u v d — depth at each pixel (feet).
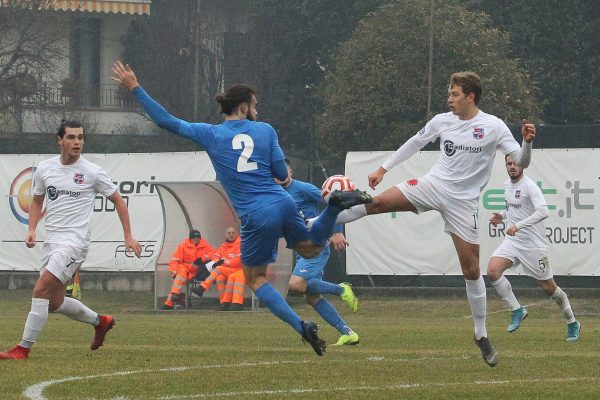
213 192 214.28
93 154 230.68
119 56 337.52
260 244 76.64
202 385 69.46
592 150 202.69
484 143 81.41
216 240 217.97
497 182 207.62
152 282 232.12
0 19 296.10
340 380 72.64
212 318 177.27
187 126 77.92
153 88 316.40
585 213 203.10
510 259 126.21
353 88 275.18
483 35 280.10
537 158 205.36
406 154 84.64
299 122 323.78
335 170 237.45
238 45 323.37
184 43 317.42
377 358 89.56
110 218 231.91
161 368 80.02
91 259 232.73
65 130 90.33
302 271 105.70
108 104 328.70
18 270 237.04
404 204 82.79
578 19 314.35
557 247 204.54
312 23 327.88
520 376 75.92
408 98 273.95
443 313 198.08
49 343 107.76
